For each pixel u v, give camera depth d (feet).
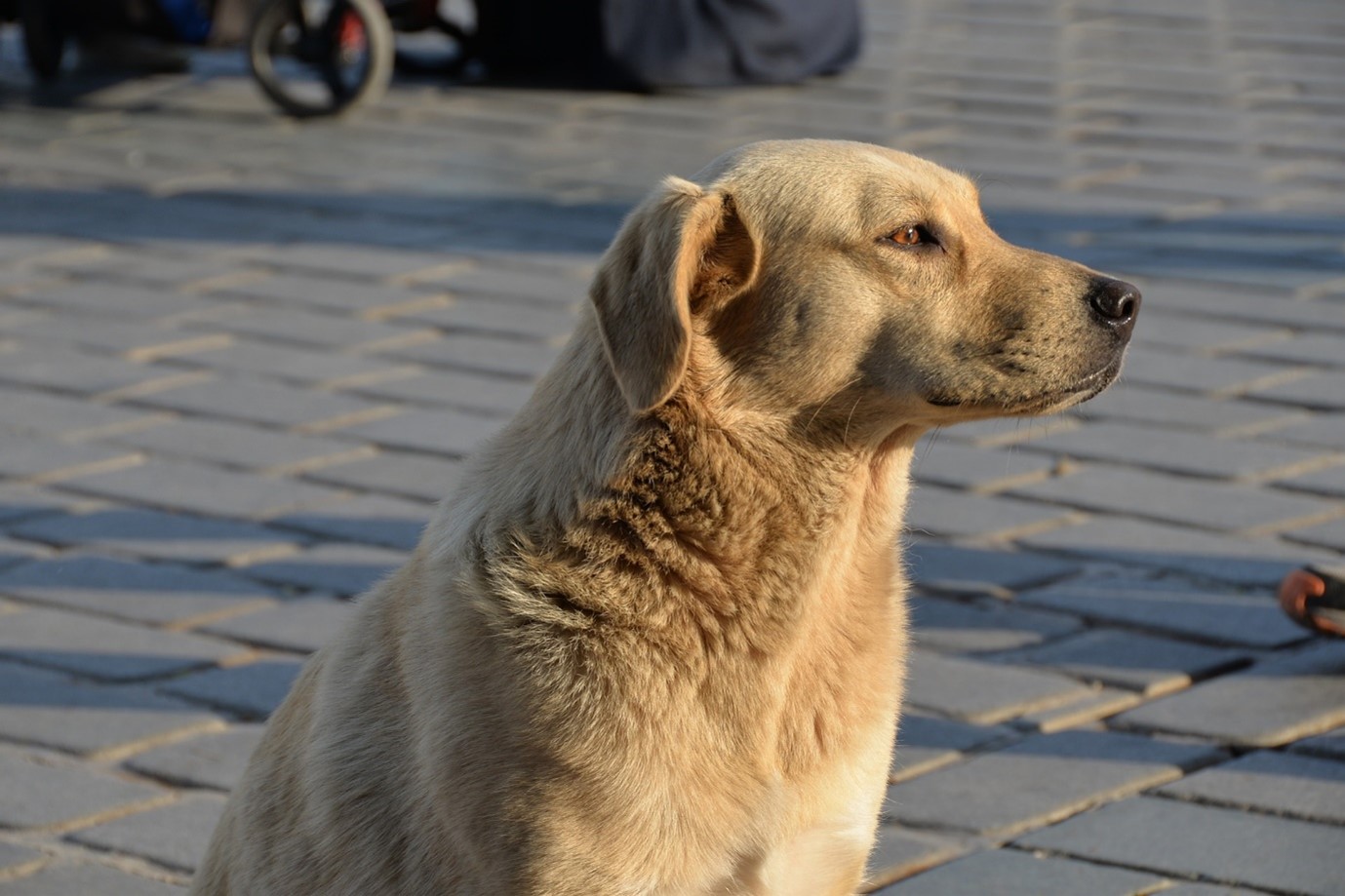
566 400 13.50
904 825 17.06
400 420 28.50
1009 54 57.57
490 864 12.59
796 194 13.96
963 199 14.75
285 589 22.71
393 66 54.90
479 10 53.21
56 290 35.42
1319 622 20.06
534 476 13.32
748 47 51.62
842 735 13.65
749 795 13.01
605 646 12.72
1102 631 21.20
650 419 13.16
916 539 23.86
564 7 52.13
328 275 36.01
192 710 19.63
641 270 13.05
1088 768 18.04
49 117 49.70
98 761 18.58
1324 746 18.28
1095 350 14.37
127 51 53.62
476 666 12.69
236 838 14.05
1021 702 19.47
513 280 35.47
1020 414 14.48
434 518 13.93
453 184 42.39
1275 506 24.72
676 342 12.63
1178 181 41.50
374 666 13.56
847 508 13.73
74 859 16.74
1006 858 16.44
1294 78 53.06
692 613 13.02
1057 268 14.51
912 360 14.02
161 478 26.30
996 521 24.47
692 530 13.14
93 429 28.27
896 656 14.21
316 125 48.75
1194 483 25.63
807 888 13.70
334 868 13.26
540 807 12.45
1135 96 50.83
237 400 29.45
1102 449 26.96
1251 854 16.33
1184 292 33.81
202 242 38.40
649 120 48.44
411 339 32.32
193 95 52.47
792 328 13.78
